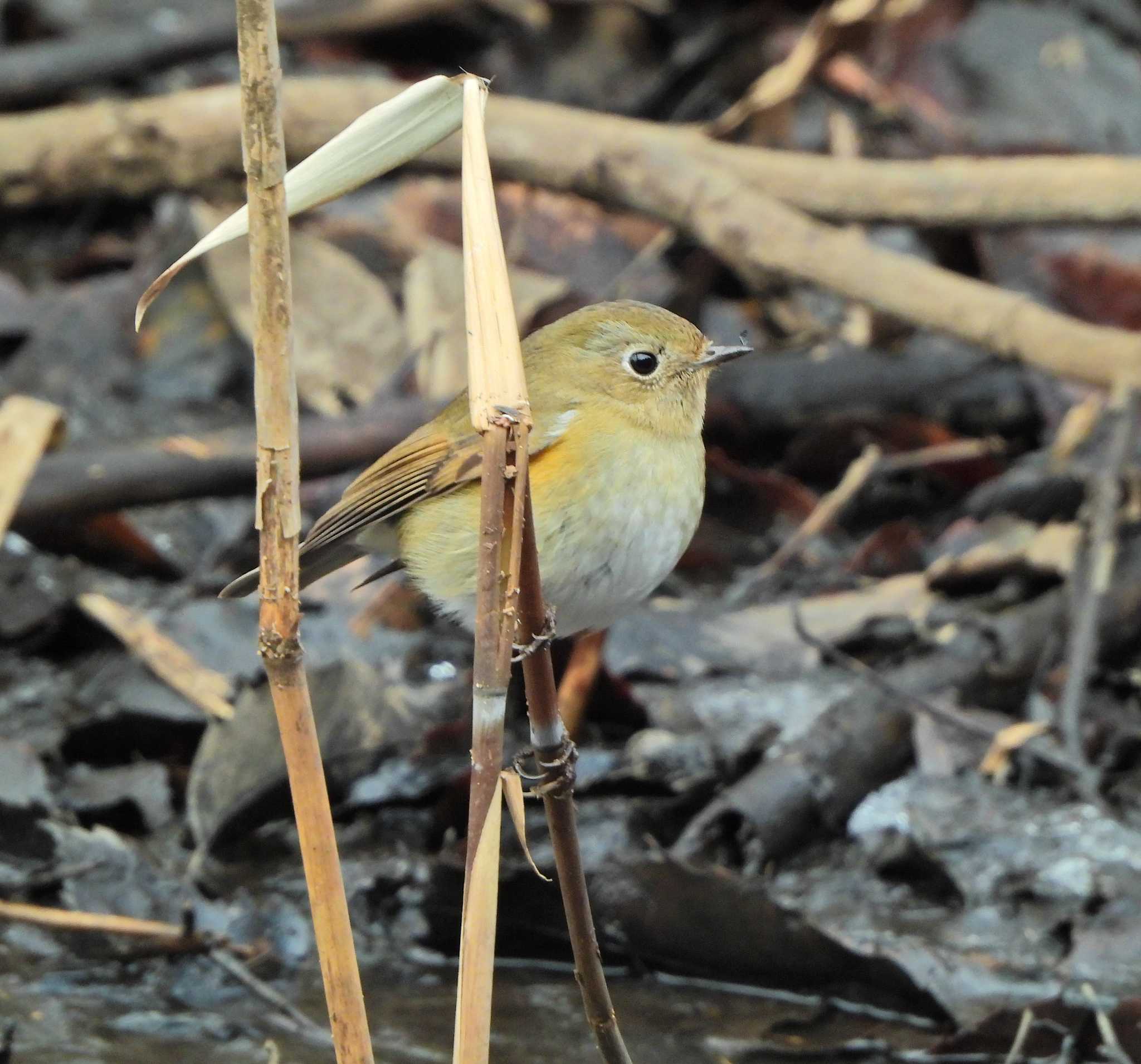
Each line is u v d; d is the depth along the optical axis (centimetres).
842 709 940
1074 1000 725
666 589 1152
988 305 1192
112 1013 764
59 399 1294
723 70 1608
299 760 527
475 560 790
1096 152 1482
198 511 1177
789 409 1273
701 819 899
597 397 769
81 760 959
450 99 511
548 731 552
